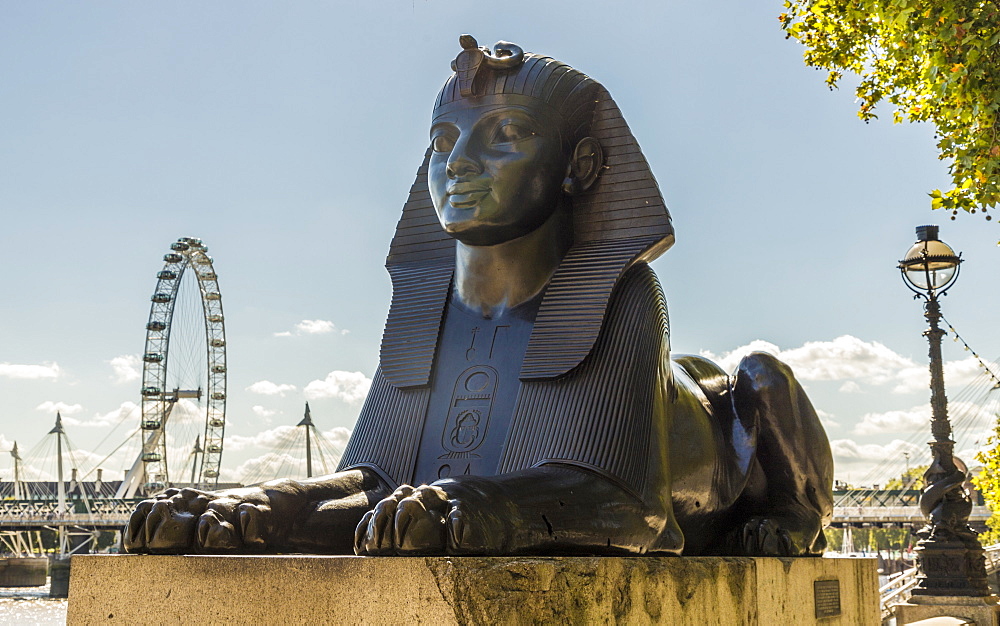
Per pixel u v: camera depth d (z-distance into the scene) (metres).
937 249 11.93
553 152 3.98
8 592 56.03
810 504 4.88
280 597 2.67
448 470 3.75
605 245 4.02
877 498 50.62
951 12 7.14
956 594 11.28
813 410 5.02
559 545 3.08
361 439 4.00
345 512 3.45
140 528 2.98
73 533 62.53
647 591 3.05
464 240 3.96
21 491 82.44
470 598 2.51
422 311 4.14
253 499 3.15
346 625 2.59
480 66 4.01
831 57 10.16
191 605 2.78
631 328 3.81
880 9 7.75
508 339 3.92
